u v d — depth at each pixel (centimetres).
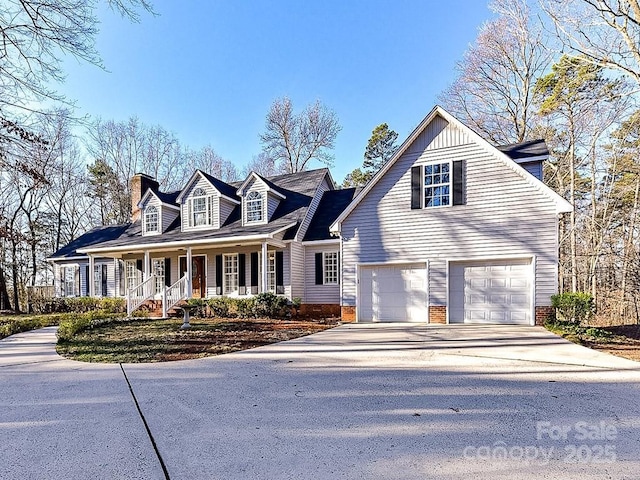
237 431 356
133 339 940
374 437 337
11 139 1003
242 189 1731
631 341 841
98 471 284
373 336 948
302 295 1627
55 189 2888
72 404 452
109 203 3378
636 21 1095
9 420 400
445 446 318
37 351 847
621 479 266
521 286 1114
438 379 534
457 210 1195
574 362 634
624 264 1838
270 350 792
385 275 1305
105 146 3359
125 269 2059
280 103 3591
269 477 270
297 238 1586
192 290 1845
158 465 292
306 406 426
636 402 426
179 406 435
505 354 705
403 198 1277
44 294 2355
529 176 1100
